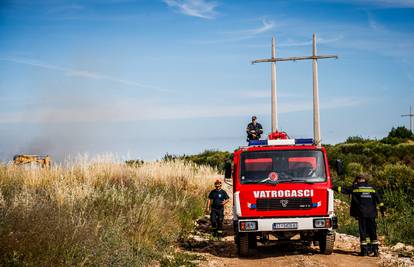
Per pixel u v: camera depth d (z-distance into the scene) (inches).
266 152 408.2
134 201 503.8
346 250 429.1
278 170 400.5
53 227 319.6
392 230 499.8
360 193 406.3
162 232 450.9
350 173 1029.8
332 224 386.6
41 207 352.8
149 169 740.7
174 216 521.0
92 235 338.0
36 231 303.9
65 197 453.7
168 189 654.5
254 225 385.1
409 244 455.5
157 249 405.4
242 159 407.5
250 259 395.5
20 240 288.5
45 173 617.0
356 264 363.9
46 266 280.1
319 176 398.0
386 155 1326.3
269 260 384.5
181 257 386.6
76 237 323.0
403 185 828.6
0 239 281.7
